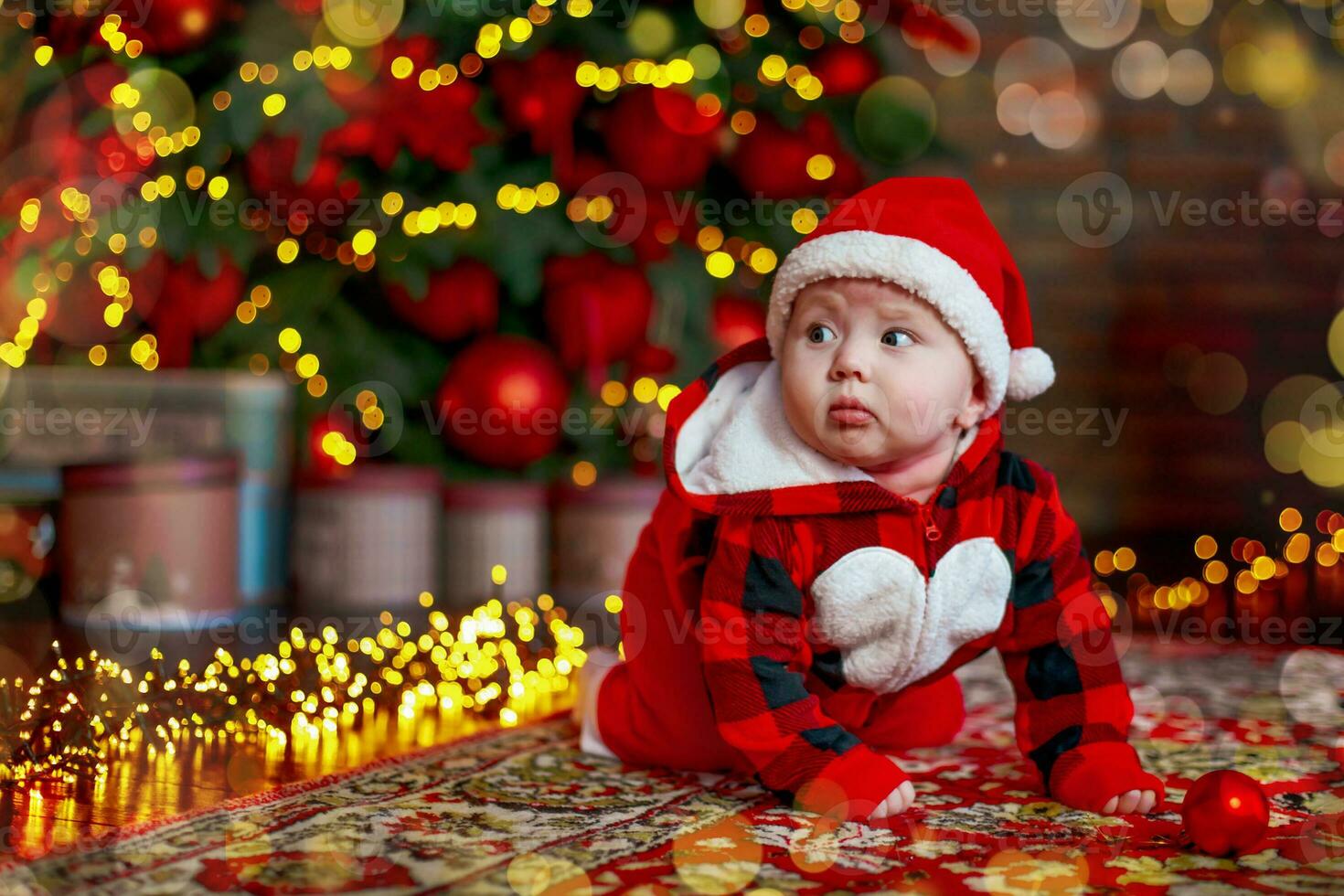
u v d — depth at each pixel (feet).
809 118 5.85
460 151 5.57
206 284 5.73
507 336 5.94
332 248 6.03
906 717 3.62
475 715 4.15
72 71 5.75
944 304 3.01
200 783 3.19
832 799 2.92
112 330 5.98
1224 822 2.59
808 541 3.13
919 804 3.07
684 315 5.89
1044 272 8.68
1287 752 3.61
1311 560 7.14
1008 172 8.70
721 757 3.39
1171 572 7.20
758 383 3.33
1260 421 8.47
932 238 3.06
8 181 5.84
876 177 5.98
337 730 3.89
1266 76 8.44
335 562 5.72
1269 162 8.50
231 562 5.44
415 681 4.49
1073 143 8.65
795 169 5.80
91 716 3.44
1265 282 8.52
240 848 2.63
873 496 3.09
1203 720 4.04
